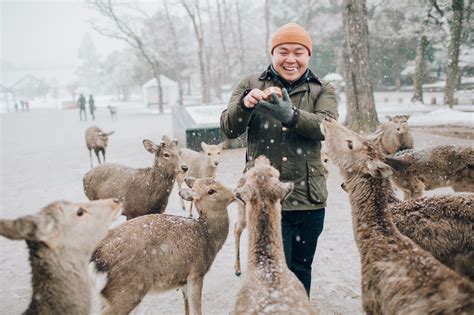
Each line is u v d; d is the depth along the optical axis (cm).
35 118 4256
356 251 611
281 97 340
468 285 264
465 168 641
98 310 468
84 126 3041
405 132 888
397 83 4503
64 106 6644
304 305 263
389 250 311
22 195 1027
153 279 377
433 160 661
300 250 389
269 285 268
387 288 299
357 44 1681
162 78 5622
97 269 360
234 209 814
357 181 340
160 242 381
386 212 329
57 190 1064
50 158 1614
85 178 660
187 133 1468
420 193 675
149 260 371
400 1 3284
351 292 498
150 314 467
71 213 282
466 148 650
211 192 423
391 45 4109
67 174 1272
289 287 271
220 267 586
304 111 346
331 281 526
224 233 439
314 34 4659
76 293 280
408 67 4672
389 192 423
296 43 361
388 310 297
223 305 485
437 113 2142
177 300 499
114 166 648
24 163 1527
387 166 313
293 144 364
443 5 2756
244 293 274
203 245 416
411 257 299
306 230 382
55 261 272
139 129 2555
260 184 305
